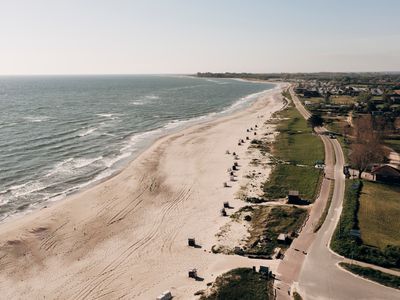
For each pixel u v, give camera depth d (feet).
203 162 326.65
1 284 159.12
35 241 192.34
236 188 263.49
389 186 257.75
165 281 158.92
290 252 173.88
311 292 144.56
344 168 293.64
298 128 462.19
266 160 327.88
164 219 217.97
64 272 167.63
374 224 199.41
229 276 155.53
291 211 216.74
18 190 258.78
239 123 515.91
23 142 383.24
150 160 332.39
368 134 360.07
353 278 153.07
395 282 149.28
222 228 204.64
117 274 165.58
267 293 143.84
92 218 219.20
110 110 648.79
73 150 362.12
